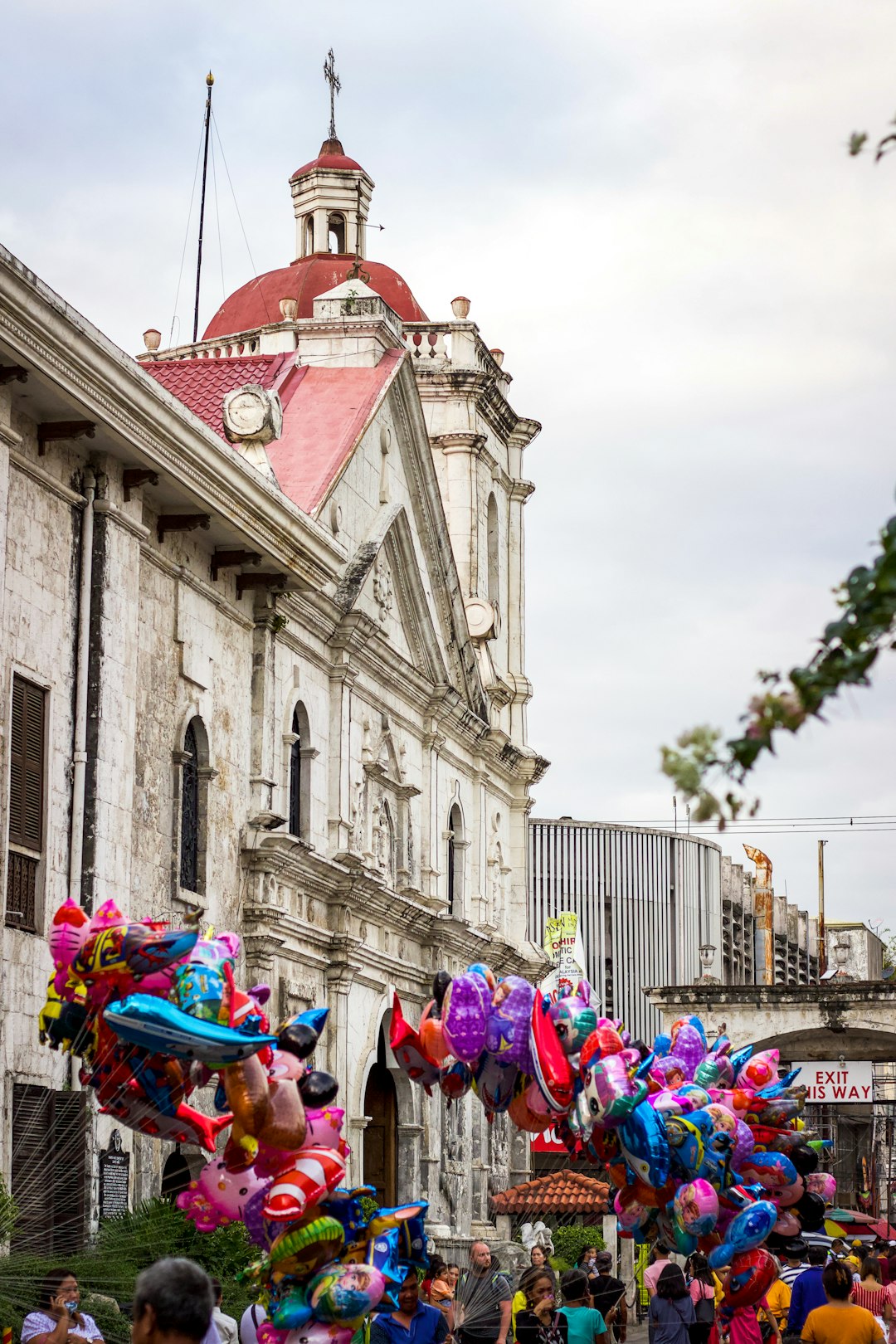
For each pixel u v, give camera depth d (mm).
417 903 40281
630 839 74812
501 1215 43344
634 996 73625
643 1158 17391
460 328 48438
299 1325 13844
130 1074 13953
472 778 45812
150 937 13391
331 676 35594
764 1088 20234
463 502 47562
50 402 24188
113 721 25781
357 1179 35469
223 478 28266
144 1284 6941
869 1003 54469
